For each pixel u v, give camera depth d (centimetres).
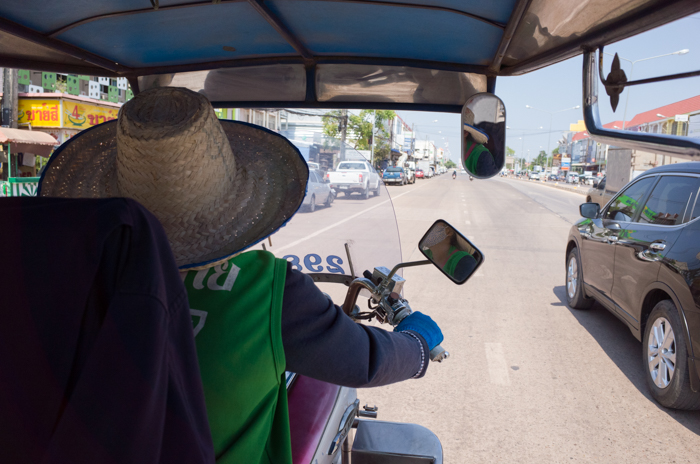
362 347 104
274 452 104
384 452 173
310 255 211
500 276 767
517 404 353
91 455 55
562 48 191
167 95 97
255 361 90
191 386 67
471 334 498
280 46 237
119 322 57
